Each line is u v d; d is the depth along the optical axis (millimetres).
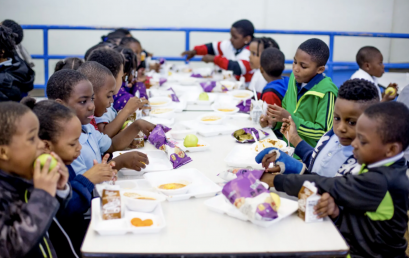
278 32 4648
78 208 1482
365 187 1352
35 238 1189
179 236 1277
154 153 1995
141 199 1433
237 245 1234
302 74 2479
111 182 1601
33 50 5684
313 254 1213
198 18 5742
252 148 2047
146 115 2660
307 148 1973
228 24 5773
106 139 2041
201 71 3996
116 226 1324
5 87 3100
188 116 2709
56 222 1494
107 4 5602
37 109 1407
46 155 1240
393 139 1303
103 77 2072
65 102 1781
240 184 1397
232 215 1396
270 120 2443
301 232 1315
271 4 5664
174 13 5707
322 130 2381
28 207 1188
